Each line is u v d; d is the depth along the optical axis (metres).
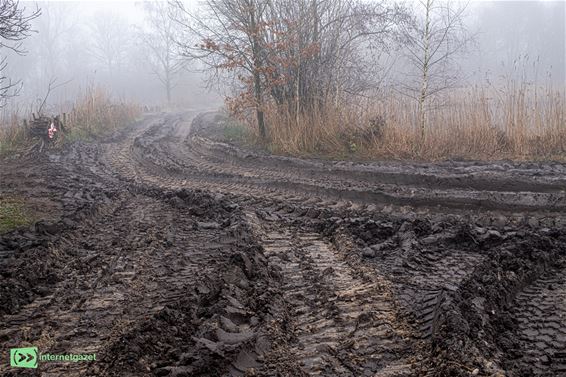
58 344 5.20
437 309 5.68
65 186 13.48
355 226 9.18
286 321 5.73
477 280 6.55
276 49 18.20
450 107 15.77
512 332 5.57
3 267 6.97
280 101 18.92
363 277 7.04
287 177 13.69
